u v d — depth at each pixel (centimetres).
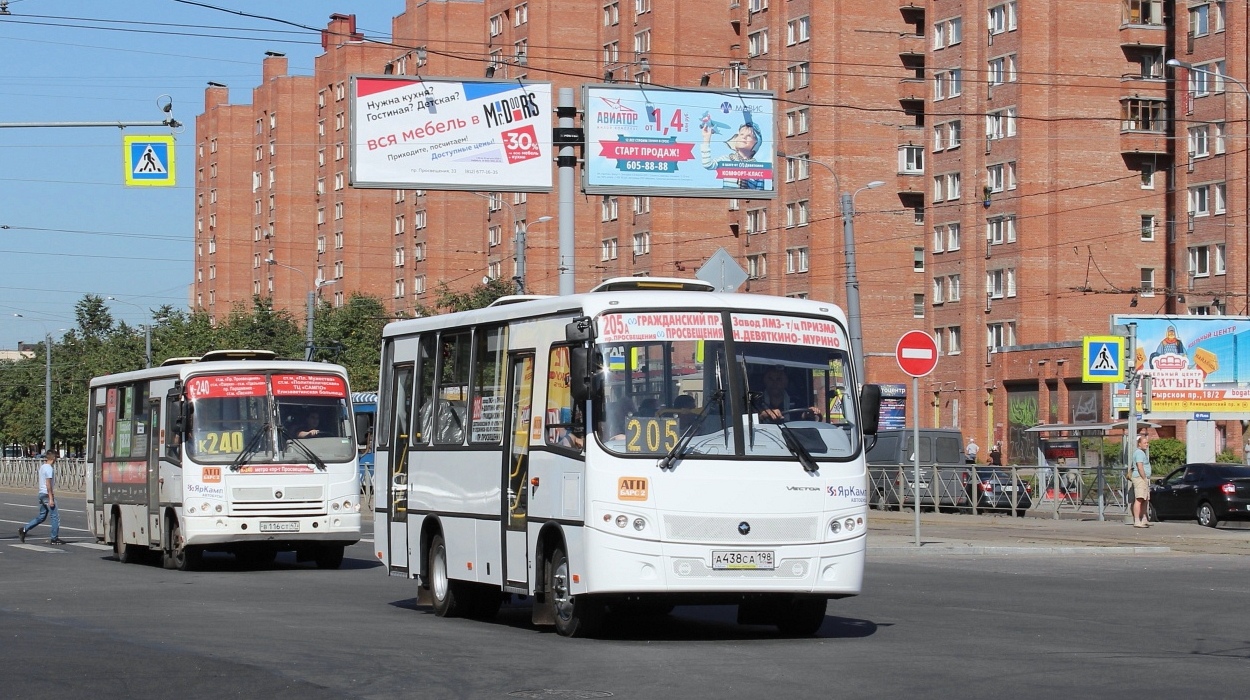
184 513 2502
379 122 3453
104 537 2984
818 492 1402
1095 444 4491
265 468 2534
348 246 11550
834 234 8369
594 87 3588
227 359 2666
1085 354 3622
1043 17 7475
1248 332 4797
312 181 12212
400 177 3456
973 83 7781
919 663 1232
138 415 2791
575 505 1400
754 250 8869
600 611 1423
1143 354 4225
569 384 1437
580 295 1447
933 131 8062
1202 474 3619
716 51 9175
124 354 8319
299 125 12200
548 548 1474
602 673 1179
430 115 3481
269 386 2577
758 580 1378
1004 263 7581
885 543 2850
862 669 1195
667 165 3634
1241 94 6831
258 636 1461
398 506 1830
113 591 2080
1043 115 7475
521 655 1301
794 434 1412
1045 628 1523
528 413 1512
